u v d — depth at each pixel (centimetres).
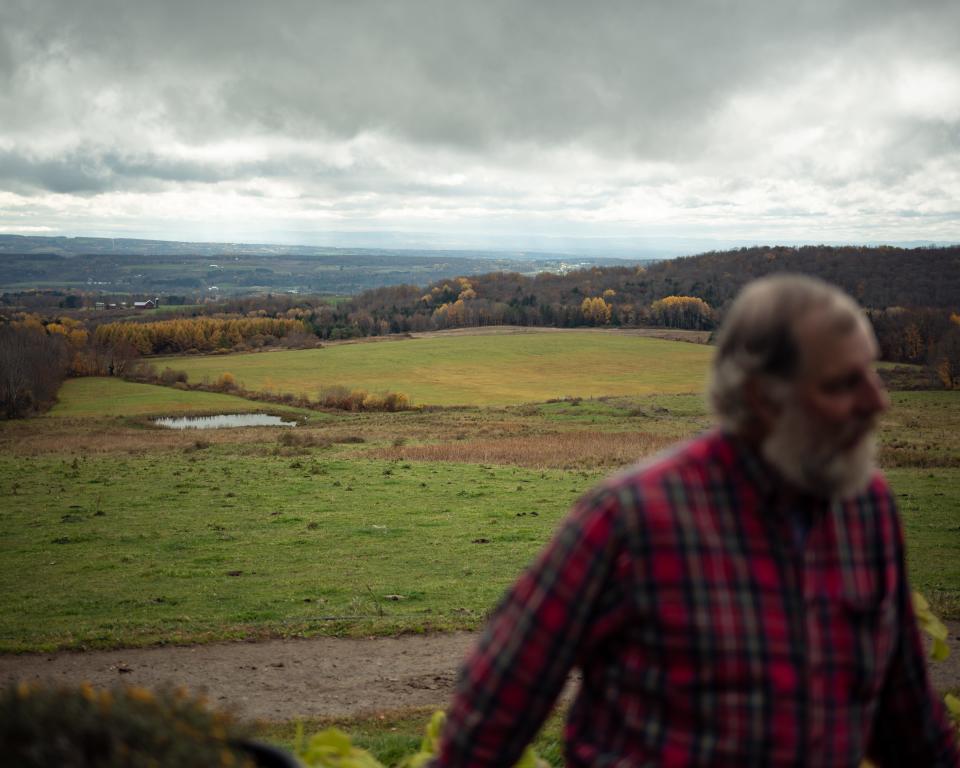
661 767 144
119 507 2483
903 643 173
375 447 4297
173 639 1327
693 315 15038
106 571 1789
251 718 962
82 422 6619
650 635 145
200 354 12581
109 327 12319
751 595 144
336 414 7275
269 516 2336
